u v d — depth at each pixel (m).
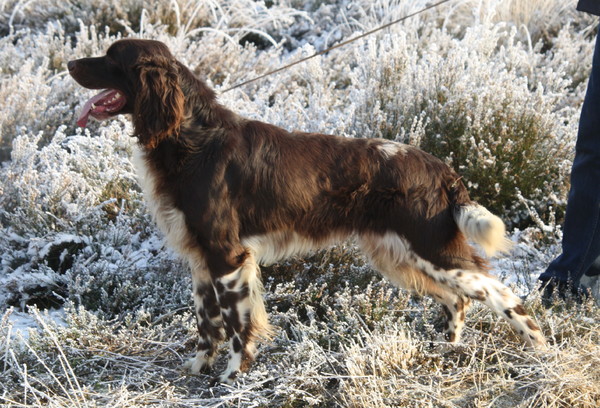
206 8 8.22
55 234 4.52
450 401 3.10
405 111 5.23
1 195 4.80
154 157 3.39
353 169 3.45
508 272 4.44
